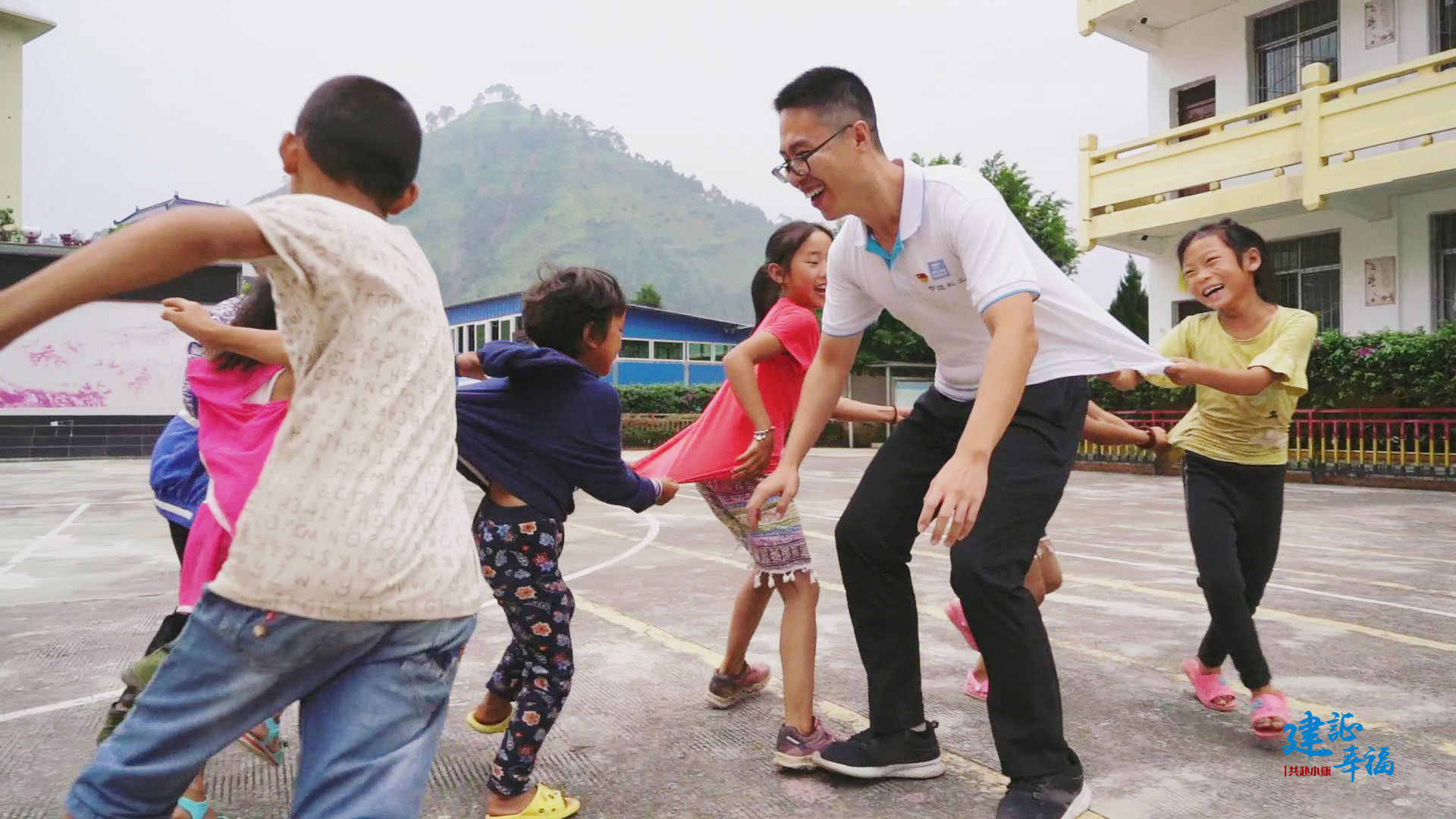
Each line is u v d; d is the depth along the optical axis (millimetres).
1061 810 2150
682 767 2729
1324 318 14570
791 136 2342
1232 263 3000
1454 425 12219
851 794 2541
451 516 1504
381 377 1427
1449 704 3248
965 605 2209
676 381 29375
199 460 2361
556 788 2578
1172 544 7273
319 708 1427
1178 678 3572
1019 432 2318
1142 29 16188
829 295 2703
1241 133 14016
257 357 1860
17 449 20141
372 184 1516
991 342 2117
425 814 2428
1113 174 15797
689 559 6621
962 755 2820
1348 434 13148
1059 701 2238
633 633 4320
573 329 2496
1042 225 24109
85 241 20672
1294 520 8883
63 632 4406
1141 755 2785
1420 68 12555
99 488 13000
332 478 1380
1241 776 2629
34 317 1133
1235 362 3027
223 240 1263
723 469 2855
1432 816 2365
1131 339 2537
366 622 1390
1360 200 13406
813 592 2832
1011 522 2217
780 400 3023
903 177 2342
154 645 2064
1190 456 3094
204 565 2033
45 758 2775
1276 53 14930
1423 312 13320
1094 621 4512
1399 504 10367
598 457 2416
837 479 14680
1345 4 14008
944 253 2316
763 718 3158
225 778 2672
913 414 2648
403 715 1425
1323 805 2430
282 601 1350
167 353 21281
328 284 1369
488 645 4129
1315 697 3326
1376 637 4203
